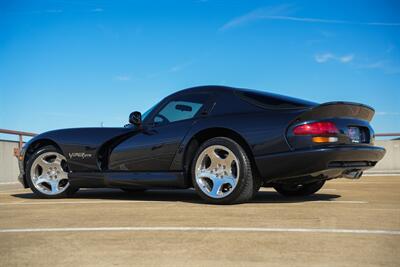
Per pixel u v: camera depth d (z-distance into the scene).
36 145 6.10
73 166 5.77
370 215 3.88
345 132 4.57
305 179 4.70
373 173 11.79
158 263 2.40
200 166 4.88
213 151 4.81
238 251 2.62
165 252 2.62
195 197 5.80
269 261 2.41
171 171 5.19
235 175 4.70
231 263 2.38
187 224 3.49
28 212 4.37
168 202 5.05
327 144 4.44
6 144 9.26
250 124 4.68
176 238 2.98
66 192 5.84
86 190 7.36
